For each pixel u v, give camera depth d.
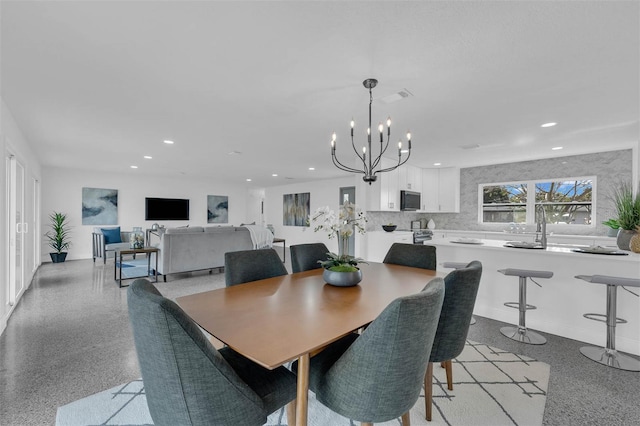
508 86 2.40
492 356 2.44
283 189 10.34
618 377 2.12
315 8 1.53
